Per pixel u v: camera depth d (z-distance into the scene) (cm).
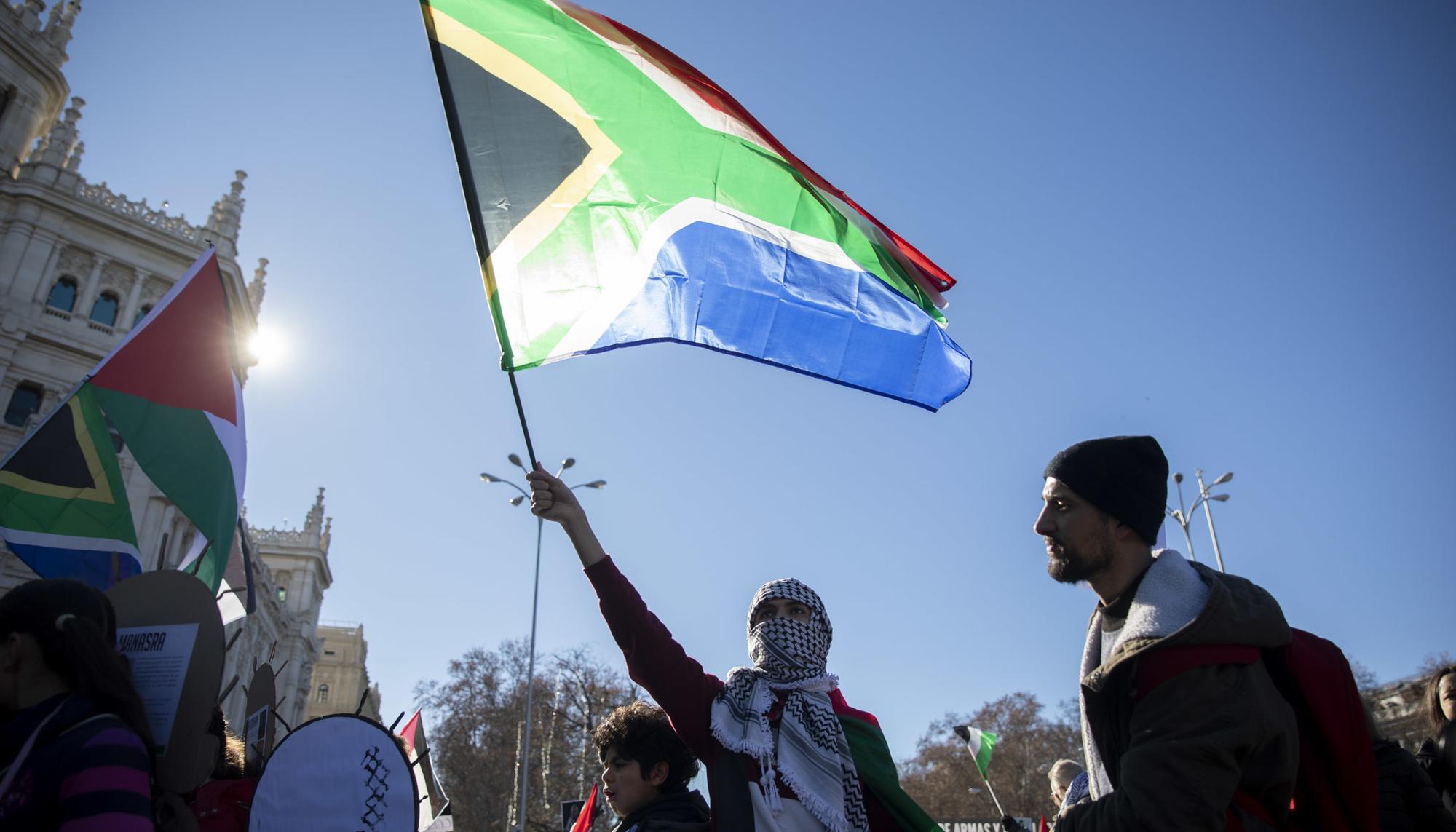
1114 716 258
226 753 404
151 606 332
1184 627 244
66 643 267
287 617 5531
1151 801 225
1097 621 287
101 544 538
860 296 473
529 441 374
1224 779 226
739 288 452
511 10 455
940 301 503
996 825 2117
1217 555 2784
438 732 5119
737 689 341
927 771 7794
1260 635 247
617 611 340
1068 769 671
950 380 480
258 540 6031
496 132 434
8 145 3925
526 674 5172
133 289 3800
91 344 3634
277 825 349
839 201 488
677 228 449
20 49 4000
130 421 550
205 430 572
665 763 391
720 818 314
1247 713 233
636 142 456
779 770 317
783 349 454
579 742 4822
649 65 471
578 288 420
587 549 348
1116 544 273
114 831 236
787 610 361
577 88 455
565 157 440
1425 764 438
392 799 359
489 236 417
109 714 261
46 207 3647
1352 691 258
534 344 404
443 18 443
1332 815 248
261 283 4556
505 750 4875
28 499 528
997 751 6712
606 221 438
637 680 343
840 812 310
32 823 240
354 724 368
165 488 549
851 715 356
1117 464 275
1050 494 283
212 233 4034
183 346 579
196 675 315
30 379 3481
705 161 463
